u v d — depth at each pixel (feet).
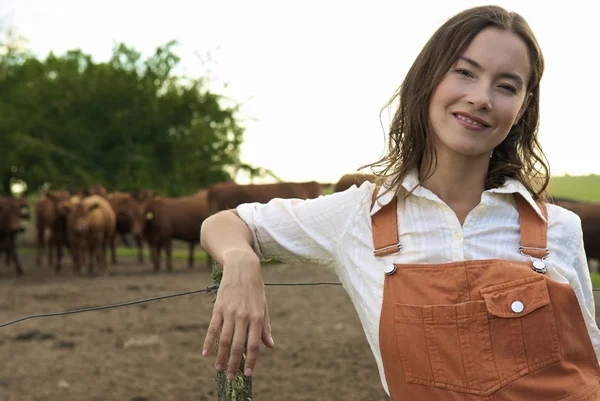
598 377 5.18
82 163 82.99
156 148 84.58
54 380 18.97
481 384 4.90
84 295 35.68
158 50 84.99
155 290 37.47
